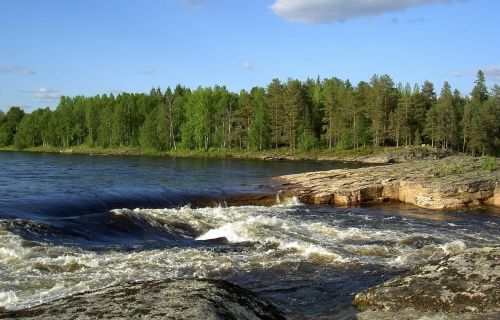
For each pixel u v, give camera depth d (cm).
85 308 534
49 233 1528
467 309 680
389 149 9144
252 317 545
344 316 744
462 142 9812
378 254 1465
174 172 4841
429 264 819
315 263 1305
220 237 1733
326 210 2639
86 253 1342
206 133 10275
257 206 2680
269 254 1394
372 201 3016
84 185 3155
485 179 2898
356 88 10681
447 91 10025
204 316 504
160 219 1923
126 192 2634
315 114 10662
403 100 9462
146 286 612
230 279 1149
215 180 3816
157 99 12112
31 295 971
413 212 2639
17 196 2344
